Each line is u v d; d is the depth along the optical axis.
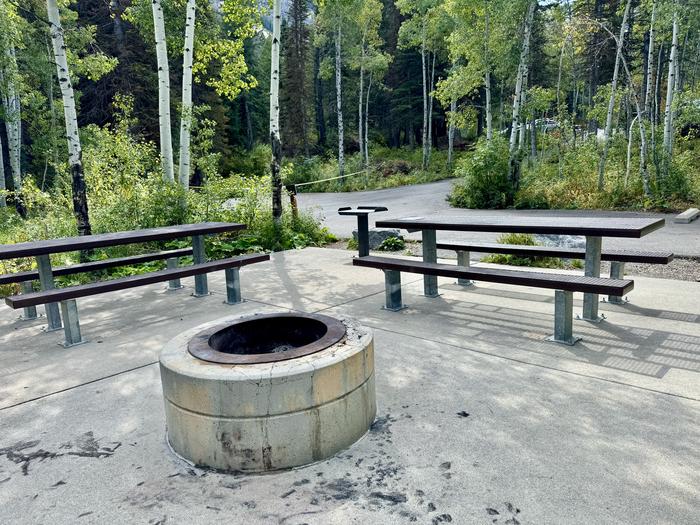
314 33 35.97
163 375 2.11
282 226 9.07
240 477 1.96
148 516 1.73
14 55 16.58
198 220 8.42
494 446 2.09
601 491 1.75
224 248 7.99
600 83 26.41
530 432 2.19
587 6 17.64
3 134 22.48
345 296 4.99
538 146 26.45
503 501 1.71
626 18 12.81
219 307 4.79
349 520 1.65
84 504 1.82
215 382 1.93
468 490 1.79
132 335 4.00
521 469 1.91
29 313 4.71
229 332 2.49
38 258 4.10
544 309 4.18
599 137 18.69
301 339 2.65
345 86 40.12
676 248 6.86
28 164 21.39
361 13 26.31
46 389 2.96
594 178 14.45
